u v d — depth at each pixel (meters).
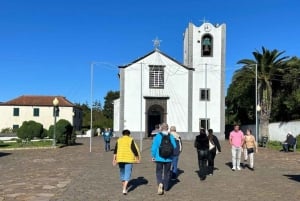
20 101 81.56
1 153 30.09
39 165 21.14
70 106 82.50
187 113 55.19
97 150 33.66
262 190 13.36
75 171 18.36
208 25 56.19
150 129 56.56
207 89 55.69
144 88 55.09
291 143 34.78
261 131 50.38
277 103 52.62
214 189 13.52
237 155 19.41
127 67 55.34
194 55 56.06
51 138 44.19
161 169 12.73
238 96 59.78
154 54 55.50
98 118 105.88
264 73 50.28
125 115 54.84
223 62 55.97
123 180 12.62
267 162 24.14
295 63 50.28
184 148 36.47
